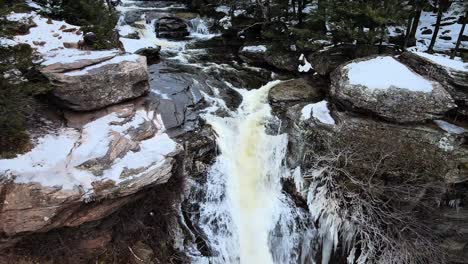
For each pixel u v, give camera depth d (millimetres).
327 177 9367
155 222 8195
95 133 7410
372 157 9250
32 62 8031
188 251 8664
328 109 10672
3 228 5895
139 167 6984
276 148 10594
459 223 9430
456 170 9008
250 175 10281
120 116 8125
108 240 7355
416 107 9547
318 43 13414
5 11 7793
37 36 9977
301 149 10164
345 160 9281
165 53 15281
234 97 12156
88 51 9242
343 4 11867
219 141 10234
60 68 8016
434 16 18109
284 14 15500
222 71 13828
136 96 8930
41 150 6828
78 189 6250
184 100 10969
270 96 12000
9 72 7340
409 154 9180
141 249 7719
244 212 9867
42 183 6141
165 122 9844
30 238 6422
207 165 9734
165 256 8148
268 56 14258
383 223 9133
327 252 9523
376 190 8984
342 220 9172
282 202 10000
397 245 8750
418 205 9188
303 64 13477
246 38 16672
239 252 9461
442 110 9617
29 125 7488
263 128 11062
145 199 7738
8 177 6102
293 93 12016
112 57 8875
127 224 7598
